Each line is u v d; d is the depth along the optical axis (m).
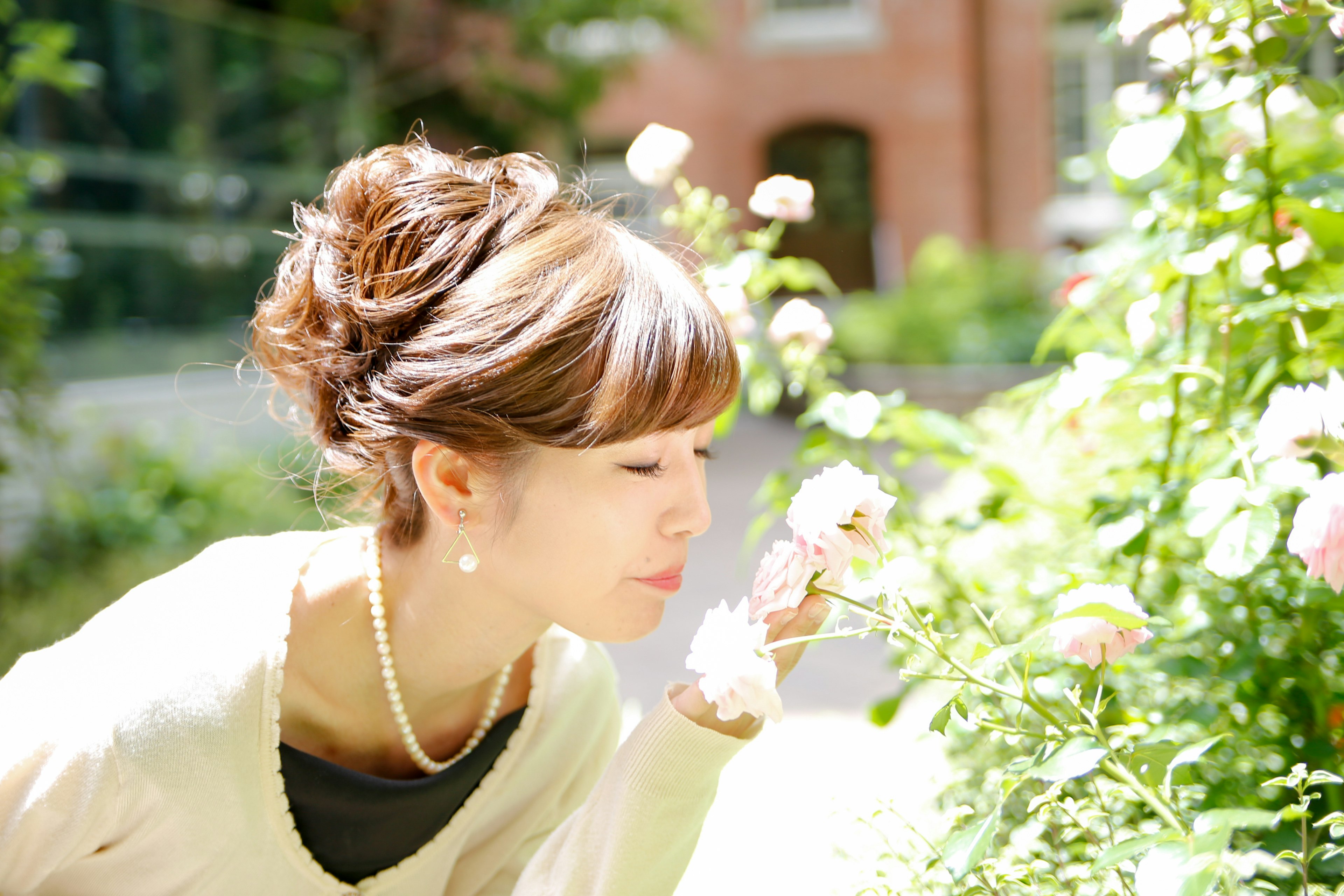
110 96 6.08
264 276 7.23
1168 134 1.25
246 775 1.08
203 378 6.69
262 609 1.11
